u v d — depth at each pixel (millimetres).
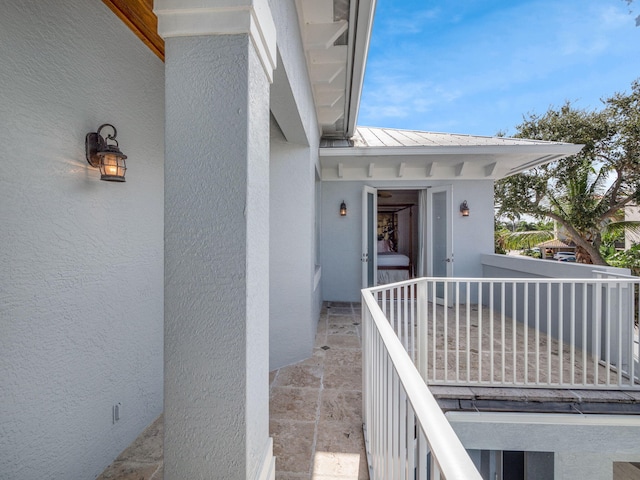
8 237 1454
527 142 5363
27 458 1550
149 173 2461
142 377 2418
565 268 4148
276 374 3369
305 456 2180
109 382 2092
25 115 1512
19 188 1495
